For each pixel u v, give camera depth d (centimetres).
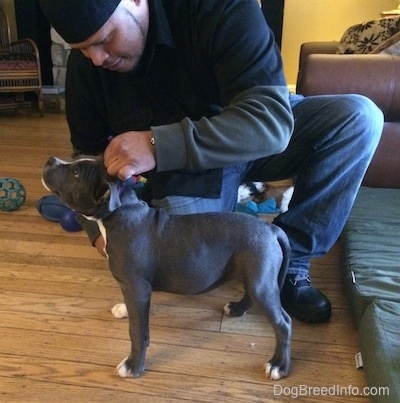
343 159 124
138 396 100
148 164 96
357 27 287
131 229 98
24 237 172
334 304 133
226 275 104
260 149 102
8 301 131
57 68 459
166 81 120
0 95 448
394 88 176
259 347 115
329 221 127
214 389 102
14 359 110
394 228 153
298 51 440
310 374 106
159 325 123
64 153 288
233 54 108
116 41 101
